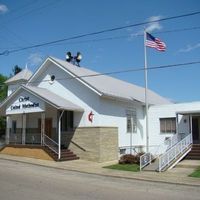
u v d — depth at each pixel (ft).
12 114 98.22
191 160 89.30
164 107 109.19
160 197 43.24
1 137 157.99
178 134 102.12
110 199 40.19
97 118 89.56
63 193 42.57
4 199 37.86
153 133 110.42
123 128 99.96
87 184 51.90
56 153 85.87
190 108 104.37
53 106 86.53
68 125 94.73
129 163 82.58
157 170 70.64
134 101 103.65
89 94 92.12
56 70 99.81
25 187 45.88
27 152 91.86
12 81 130.82
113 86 107.14
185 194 46.44
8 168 68.23
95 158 87.56
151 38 86.07
